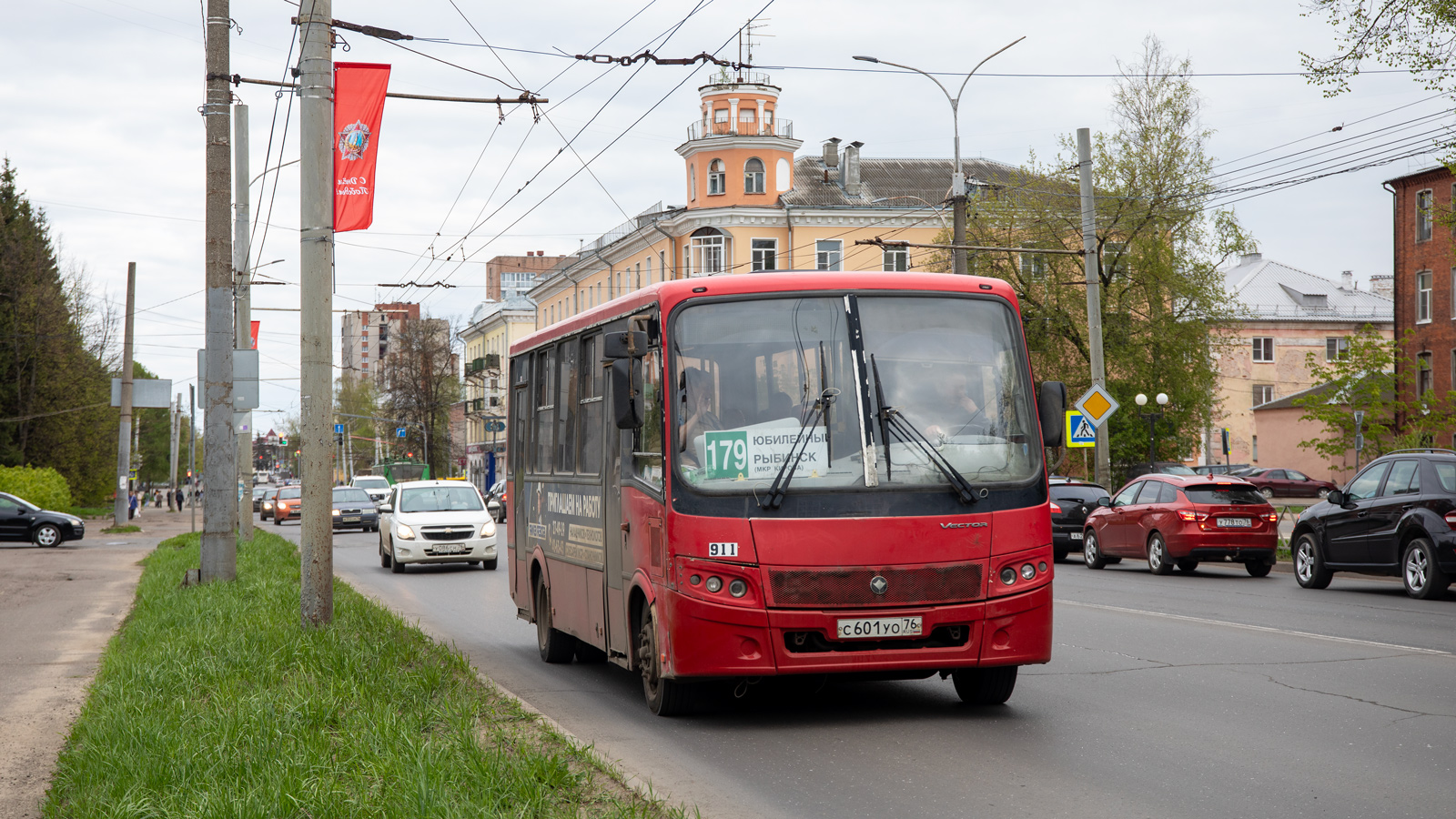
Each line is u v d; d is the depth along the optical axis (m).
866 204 64.38
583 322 11.07
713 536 8.23
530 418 13.37
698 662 8.23
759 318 8.66
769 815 6.27
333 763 6.74
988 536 8.38
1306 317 84.31
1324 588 19.70
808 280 8.78
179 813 5.95
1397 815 6.08
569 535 11.52
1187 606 16.58
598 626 10.52
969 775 7.06
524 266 118.88
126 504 48.97
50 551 34.94
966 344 8.76
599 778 6.61
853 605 8.20
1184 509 22.20
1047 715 8.85
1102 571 24.45
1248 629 13.78
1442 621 14.59
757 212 63.59
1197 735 8.05
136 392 35.16
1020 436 8.66
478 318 113.00
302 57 13.22
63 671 12.27
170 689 9.52
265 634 11.88
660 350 8.74
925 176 70.00
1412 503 17.70
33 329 68.56
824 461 8.37
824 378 8.53
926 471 8.41
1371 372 35.00
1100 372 29.66
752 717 9.09
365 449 115.56
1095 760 7.39
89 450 73.81
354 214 14.06
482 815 5.58
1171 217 43.28
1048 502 8.65
